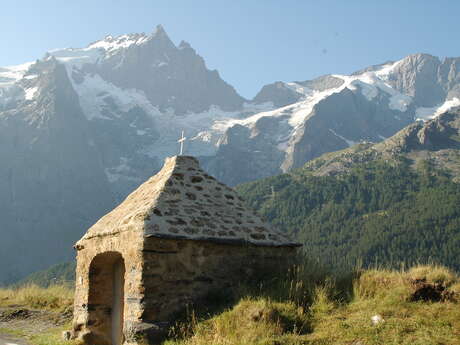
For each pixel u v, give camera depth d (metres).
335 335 8.91
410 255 89.50
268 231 13.20
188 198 12.75
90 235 13.66
